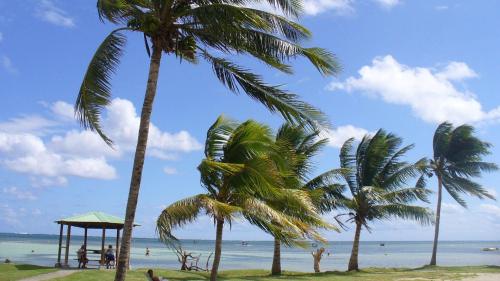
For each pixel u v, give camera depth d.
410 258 89.94
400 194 36.56
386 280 28.66
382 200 35.22
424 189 36.59
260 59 15.31
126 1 15.49
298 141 31.48
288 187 20.14
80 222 30.08
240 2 14.55
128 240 14.02
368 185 38.06
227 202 16.86
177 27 14.82
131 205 14.06
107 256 31.62
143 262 59.25
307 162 29.83
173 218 14.44
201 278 27.17
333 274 33.28
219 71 15.94
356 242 37.69
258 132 16.75
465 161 42.59
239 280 27.17
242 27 14.38
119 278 13.80
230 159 16.88
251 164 16.44
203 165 15.79
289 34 14.65
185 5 14.70
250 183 16.36
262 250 134.00
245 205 16.09
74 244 131.12
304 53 14.73
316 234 16.06
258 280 27.58
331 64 14.88
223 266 57.09
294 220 16.36
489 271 35.84
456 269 38.06
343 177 34.62
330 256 100.94
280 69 15.45
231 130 17.30
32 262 49.62
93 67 15.13
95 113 15.20
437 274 33.19
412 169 37.38
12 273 24.45
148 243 194.50
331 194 34.31
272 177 16.45
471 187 42.88
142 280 24.09
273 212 15.80
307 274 33.00
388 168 38.19
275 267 32.91
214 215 14.65
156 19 14.41
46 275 24.00
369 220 37.78
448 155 43.12
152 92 14.54
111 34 15.15
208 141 17.12
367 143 38.34
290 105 15.18
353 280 28.55
